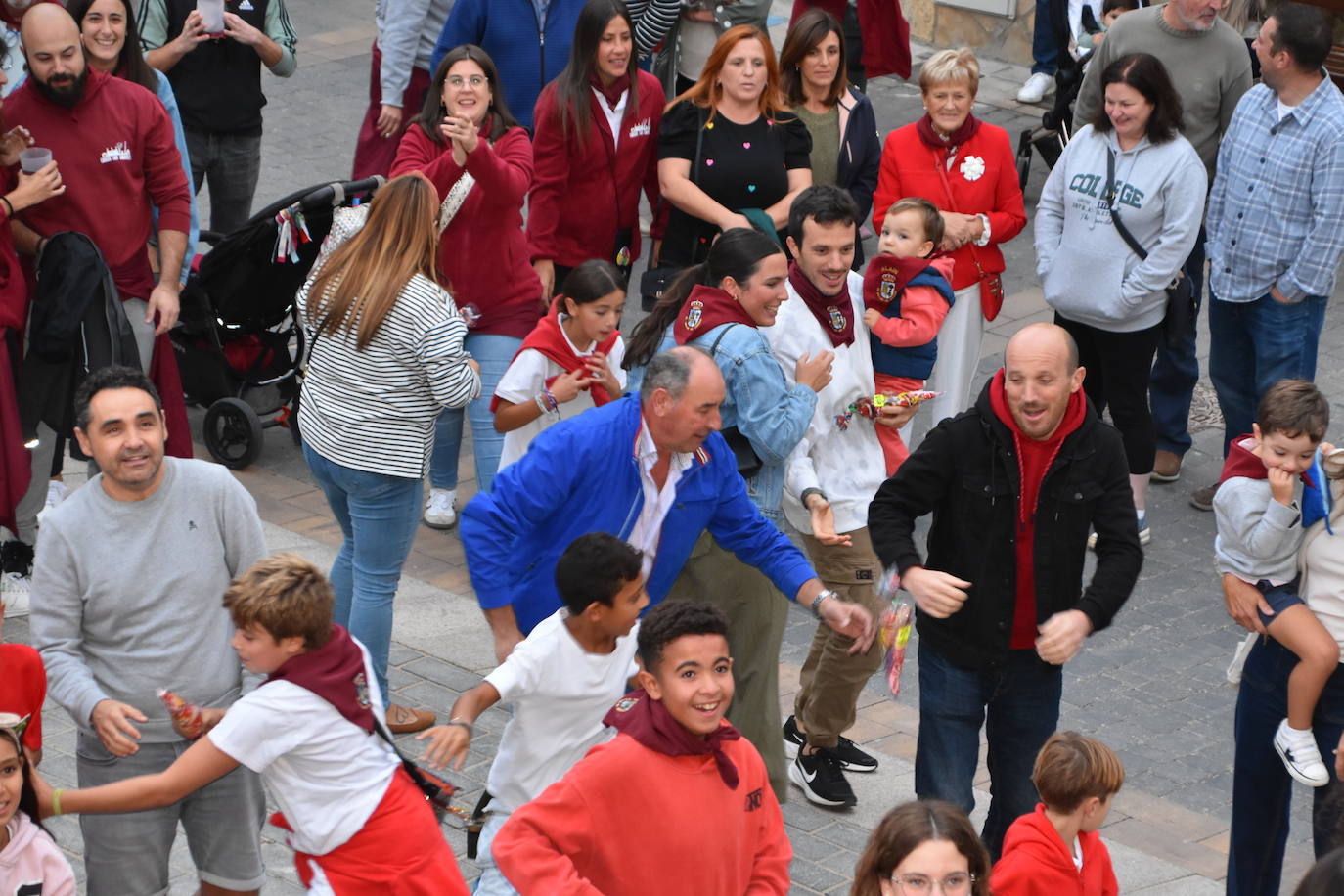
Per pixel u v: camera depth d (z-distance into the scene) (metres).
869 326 19.45
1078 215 25.41
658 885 12.01
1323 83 25.08
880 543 16.06
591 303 19.84
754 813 12.44
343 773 12.94
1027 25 46.62
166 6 30.16
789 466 18.33
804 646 23.77
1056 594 16.03
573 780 11.91
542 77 28.83
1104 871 14.65
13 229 21.33
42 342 20.66
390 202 18.50
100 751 14.19
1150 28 27.94
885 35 35.44
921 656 16.67
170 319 22.16
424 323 18.36
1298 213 25.28
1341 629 15.95
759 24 32.97
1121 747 21.61
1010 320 33.97
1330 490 15.87
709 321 17.36
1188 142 26.84
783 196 25.78
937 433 16.06
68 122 21.33
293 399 28.03
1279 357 26.16
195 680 14.16
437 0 31.73
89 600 13.88
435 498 26.33
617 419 15.53
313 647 12.86
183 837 17.48
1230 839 17.98
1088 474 15.80
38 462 21.97
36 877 12.80
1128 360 25.62
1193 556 26.36
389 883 13.08
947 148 26.02
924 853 12.05
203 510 14.11
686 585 17.88
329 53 46.72
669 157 25.61
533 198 26.28
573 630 14.15
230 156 31.19
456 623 23.06
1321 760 16.19
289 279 26.42
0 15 24.64
